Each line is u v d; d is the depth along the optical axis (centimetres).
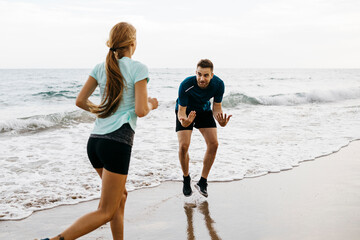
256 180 452
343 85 3047
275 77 4969
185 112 362
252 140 712
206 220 324
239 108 1366
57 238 201
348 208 352
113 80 217
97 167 232
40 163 520
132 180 444
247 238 285
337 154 596
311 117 1073
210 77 339
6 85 2567
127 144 217
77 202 368
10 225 309
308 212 342
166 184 436
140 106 216
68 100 1623
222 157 567
